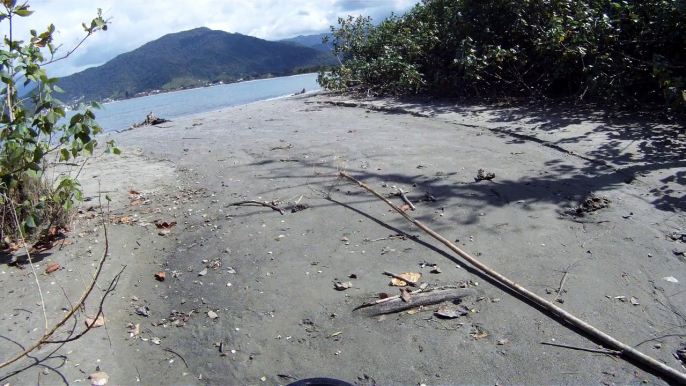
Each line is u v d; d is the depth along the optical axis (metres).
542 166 5.72
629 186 4.96
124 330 3.33
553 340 3.00
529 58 10.03
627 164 5.50
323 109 11.08
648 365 2.74
